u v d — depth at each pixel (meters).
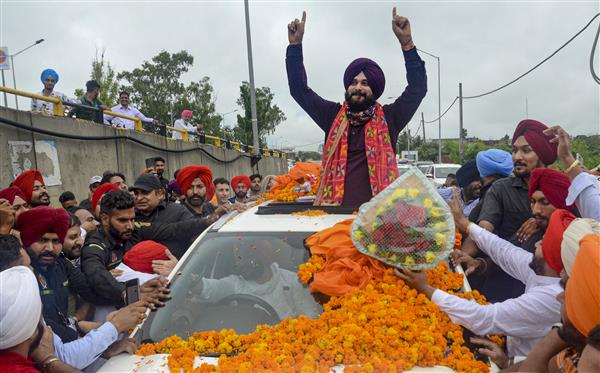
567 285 1.84
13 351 2.15
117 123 11.95
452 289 2.90
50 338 2.43
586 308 1.73
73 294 3.59
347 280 2.81
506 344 2.74
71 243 3.83
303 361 2.19
